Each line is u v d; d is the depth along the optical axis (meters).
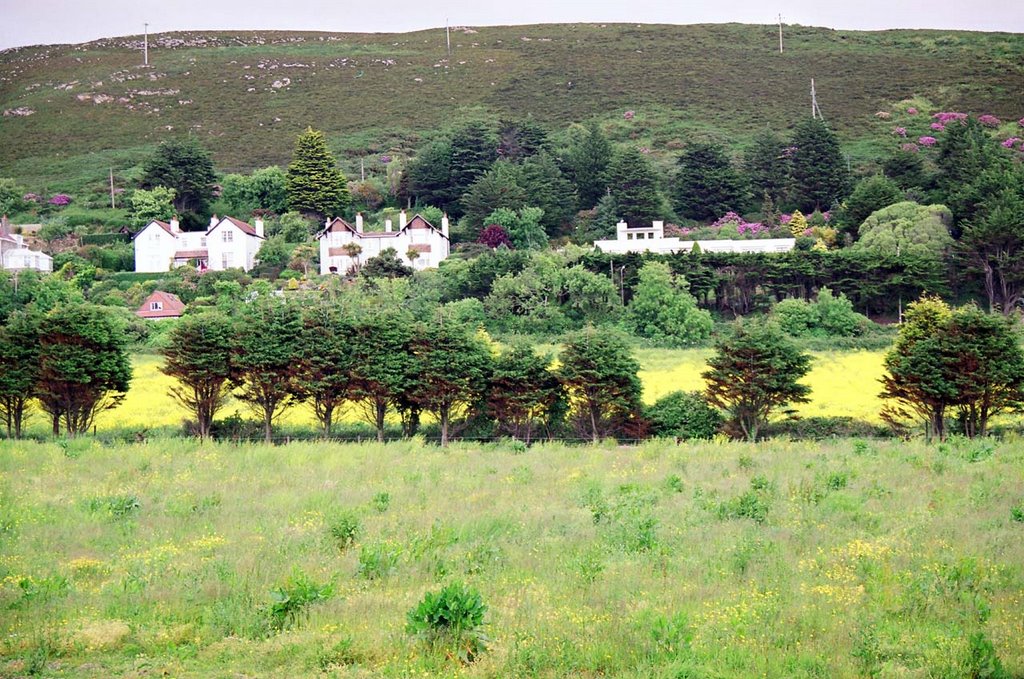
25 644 28.95
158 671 27.45
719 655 27.64
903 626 30.30
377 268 166.38
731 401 91.38
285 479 64.12
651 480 61.50
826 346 132.50
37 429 96.12
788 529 44.81
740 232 199.50
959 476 59.19
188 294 162.12
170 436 88.00
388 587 36.03
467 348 93.56
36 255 176.00
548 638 28.86
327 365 91.00
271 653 28.47
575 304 145.88
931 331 91.88
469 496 56.72
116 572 39.34
